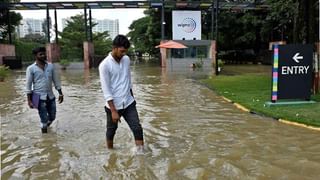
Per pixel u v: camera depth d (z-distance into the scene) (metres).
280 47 9.88
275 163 5.47
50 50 38.50
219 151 6.12
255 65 38.22
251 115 9.23
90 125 8.32
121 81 5.89
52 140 7.02
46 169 5.44
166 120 8.74
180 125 8.16
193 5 36.62
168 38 44.19
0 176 5.20
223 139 6.89
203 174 5.09
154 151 6.17
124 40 5.77
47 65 7.63
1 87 17.44
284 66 9.95
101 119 9.02
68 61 37.91
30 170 5.41
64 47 54.62
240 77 20.92
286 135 7.08
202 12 43.69
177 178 4.97
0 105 11.55
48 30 38.66
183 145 6.53
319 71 11.82
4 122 8.81
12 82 20.34
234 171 5.18
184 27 37.62
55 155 6.08
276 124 8.07
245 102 10.92
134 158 5.80
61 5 37.66
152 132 7.53
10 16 43.84
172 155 5.94
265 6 35.91
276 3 24.02
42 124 7.61
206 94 13.77
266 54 40.06
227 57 46.66
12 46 40.47
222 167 5.35
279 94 10.02
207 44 37.62
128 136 7.10
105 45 62.00
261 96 12.12
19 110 10.54
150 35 45.88
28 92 7.45
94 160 5.76
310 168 5.24
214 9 38.16
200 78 21.58
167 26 43.88
